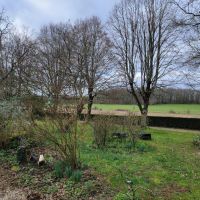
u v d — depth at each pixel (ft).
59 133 26.53
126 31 80.28
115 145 39.96
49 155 30.58
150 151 38.14
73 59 80.48
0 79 51.39
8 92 43.47
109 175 25.75
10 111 35.09
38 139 30.66
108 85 80.84
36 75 55.11
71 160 26.58
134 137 41.60
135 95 79.61
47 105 27.17
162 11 77.77
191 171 28.63
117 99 90.27
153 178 25.88
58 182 23.93
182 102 136.15
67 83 33.12
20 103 35.78
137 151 37.50
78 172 24.31
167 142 48.57
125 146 39.73
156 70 78.59
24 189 23.00
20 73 60.18
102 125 39.58
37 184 23.80
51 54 79.87
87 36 87.35
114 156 32.83
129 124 43.52
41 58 78.23
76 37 88.99
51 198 21.20
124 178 25.04
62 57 75.92
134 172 27.27
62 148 26.37
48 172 26.25
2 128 35.04
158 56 78.64
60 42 91.50
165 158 33.96
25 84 46.14
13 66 62.80
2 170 27.81
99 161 30.30
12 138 35.99
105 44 86.07
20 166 28.48
